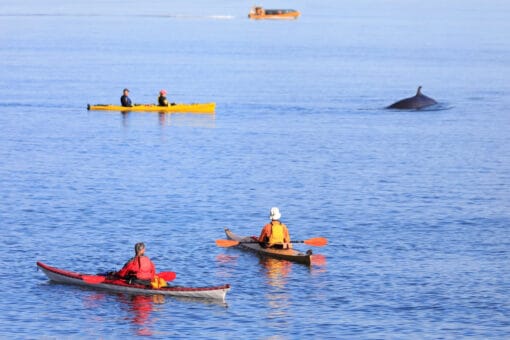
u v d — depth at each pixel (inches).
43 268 4596.5
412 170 7854.3
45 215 5979.3
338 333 3981.3
